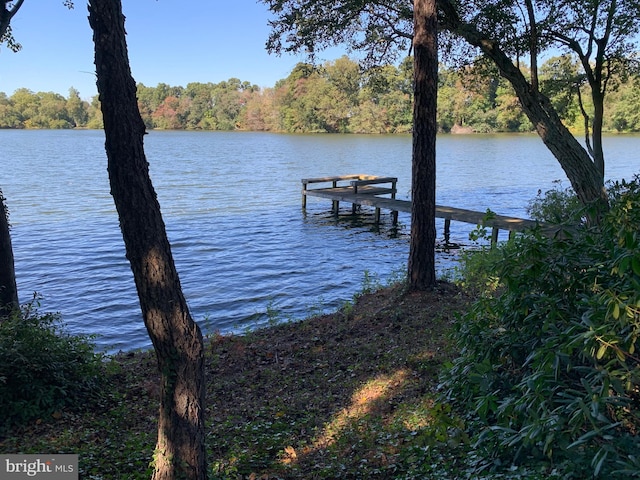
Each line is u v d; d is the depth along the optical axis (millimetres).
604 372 2625
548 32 11125
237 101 126875
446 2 10266
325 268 15234
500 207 25562
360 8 10906
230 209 25297
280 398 5914
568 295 3611
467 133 89750
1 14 7570
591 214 4215
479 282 8383
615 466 2572
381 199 22703
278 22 11406
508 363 4016
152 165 47281
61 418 5465
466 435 3750
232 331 10398
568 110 13617
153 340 3643
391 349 6809
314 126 99125
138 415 5750
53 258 15875
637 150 55438
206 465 3836
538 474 2965
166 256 3586
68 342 6312
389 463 4137
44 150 65000
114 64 3307
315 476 4152
